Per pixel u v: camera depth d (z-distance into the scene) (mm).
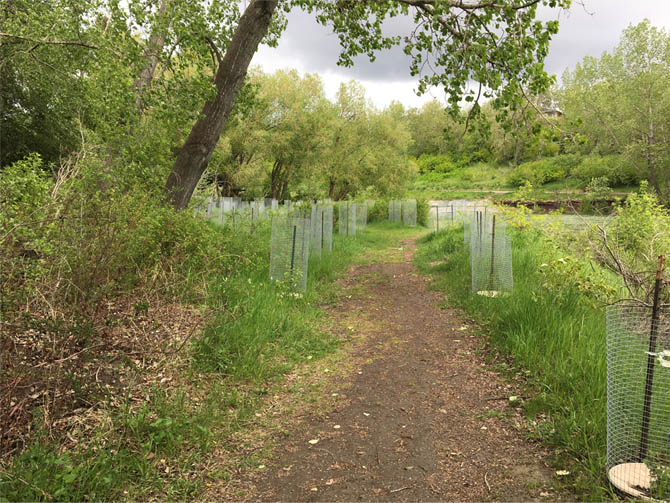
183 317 5293
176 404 3658
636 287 4738
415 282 9625
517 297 6379
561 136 6664
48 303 3592
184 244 6340
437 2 6348
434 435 3500
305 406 4066
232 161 25109
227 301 5996
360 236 18219
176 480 2869
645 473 2738
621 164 37469
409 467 3076
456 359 5117
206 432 3355
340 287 9109
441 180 77500
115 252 4539
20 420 3154
